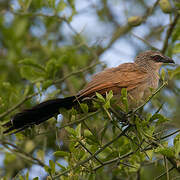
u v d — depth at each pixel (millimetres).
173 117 9352
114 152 8719
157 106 10484
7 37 12125
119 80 9734
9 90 9859
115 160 8156
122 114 8195
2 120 9484
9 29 12070
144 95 10297
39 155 9188
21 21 12188
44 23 13242
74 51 12172
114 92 9703
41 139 10422
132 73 10164
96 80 9539
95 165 8586
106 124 8156
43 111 8445
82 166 8086
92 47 12742
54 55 12406
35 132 8586
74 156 7832
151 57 11602
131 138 7762
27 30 13484
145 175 10477
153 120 7629
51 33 13516
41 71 10523
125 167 9516
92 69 11961
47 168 7715
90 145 8383
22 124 8352
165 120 7449
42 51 12773
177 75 11766
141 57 11648
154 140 7781
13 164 9820
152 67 11352
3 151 9352
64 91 12234
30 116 8344
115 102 7926
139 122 7727
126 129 7719
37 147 11469
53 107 8539
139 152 7828
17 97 9953
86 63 12547
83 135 8477
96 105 7746
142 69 10500
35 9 12484
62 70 12094
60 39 13984
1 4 13422
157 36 13594
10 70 12289
